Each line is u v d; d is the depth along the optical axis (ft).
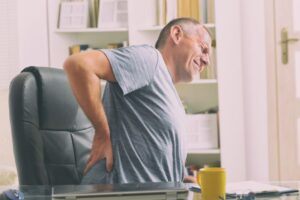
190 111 13.11
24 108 5.75
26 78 5.88
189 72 7.01
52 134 6.16
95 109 6.01
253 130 12.61
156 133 6.10
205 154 12.92
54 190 4.70
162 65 6.35
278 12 12.71
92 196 4.44
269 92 12.71
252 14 12.58
